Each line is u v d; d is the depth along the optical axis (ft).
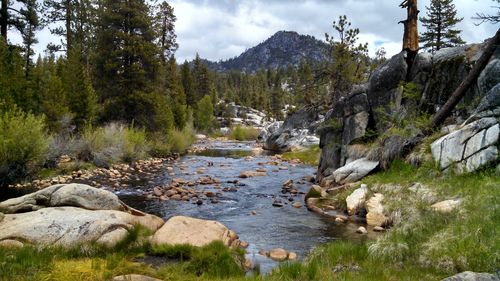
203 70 337.11
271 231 40.63
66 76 101.35
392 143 56.13
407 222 33.50
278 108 347.15
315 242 36.47
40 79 99.19
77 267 23.57
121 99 111.34
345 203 49.01
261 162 107.45
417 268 24.30
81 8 149.89
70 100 97.30
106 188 63.36
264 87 452.35
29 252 25.20
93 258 25.75
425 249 26.22
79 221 29.81
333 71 105.60
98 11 115.96
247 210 50.85
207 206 52.90
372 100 67.31
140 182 70.23
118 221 30.66
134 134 102.68
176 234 30.91
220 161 110.73
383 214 42.09
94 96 103.55
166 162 103.65
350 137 68.03
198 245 29.50
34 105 87.40
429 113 59.57
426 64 61.87
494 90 44.32
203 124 262.88
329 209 49.78
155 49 115.85
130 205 52.16
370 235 37.96
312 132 140.87
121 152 91.66
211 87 355.77
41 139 63.41
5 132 59.93
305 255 32.55
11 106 73.00
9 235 27.91
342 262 27.43
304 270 24.86
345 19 103.45
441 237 26.35
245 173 82.74
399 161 53.11
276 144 152.46
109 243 28.14
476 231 25.13
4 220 30.55
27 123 62.39
